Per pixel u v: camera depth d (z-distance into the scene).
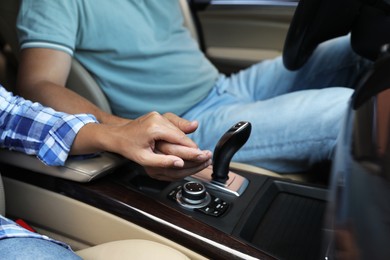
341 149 0.41
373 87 0.39
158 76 1.01
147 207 0.64
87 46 0.93
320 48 1.08
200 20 1.49
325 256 0.49
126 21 0.95
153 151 0.62
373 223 0.34
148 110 1.01
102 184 0.69
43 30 0.84
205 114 1.04
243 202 0.68
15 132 0.70
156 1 1.01
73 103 0.78
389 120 0.36
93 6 0.90
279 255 0.61
